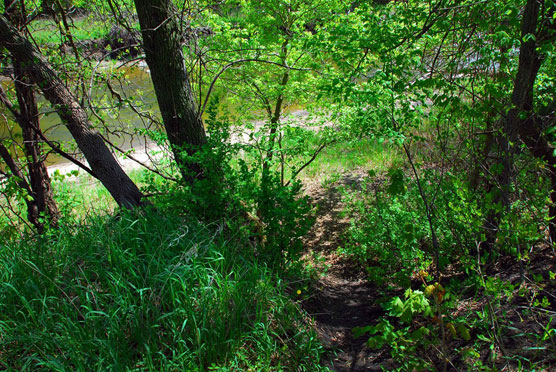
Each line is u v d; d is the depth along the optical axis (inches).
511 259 173.5
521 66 146.2
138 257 150.2
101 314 129.2
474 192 168.9
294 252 185.0
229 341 128.8
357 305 191.5
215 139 205.3
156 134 209.9
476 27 164.6
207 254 158.4
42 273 138.2
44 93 202.1
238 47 287.4
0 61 207.9
